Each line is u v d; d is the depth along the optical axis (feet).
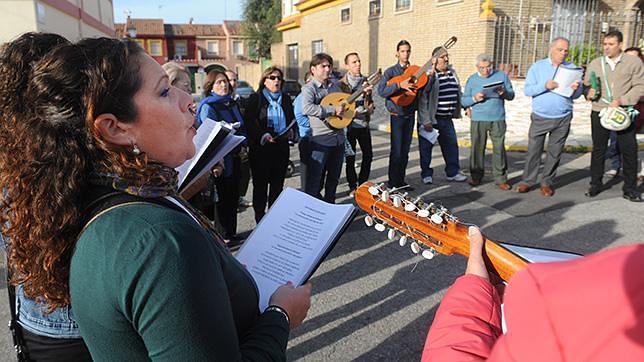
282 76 15.48
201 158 6.40
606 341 2.07
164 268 2.79
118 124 3.16
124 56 3.15
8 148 3.11
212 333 2.88
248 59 119.03
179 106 3.50
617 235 14.90
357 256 13.69
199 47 155.33
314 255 4.91
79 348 3.56
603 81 17.79
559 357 2.19
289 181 23.09
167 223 2.95
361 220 16.56
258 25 103.76
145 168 3.18
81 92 3.03
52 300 3.26
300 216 5.27
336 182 17.02
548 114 18.52
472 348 3.59
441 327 3.92
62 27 40.01
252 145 15.33
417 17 45.96
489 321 3.92
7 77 3.15
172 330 2.78
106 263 2.85
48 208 3.00
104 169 3.13
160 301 2.77
